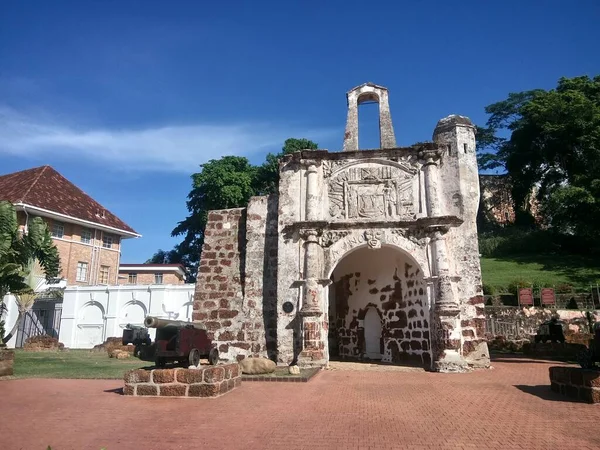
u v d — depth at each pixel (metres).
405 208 17.91
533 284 35.38
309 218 18.17
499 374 14.49
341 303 22.78
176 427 7.35
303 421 7.76
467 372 15.16
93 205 42.62
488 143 62.59
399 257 19.97
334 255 17.80
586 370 9.40
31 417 8.09
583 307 31.44
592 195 41.53
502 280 38.28
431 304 16.73
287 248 18.22
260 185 42.84
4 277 18.31
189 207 43.84
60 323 31.89
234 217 21.48
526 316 28.58
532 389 11.05
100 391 10.80
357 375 14.48
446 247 17.16
